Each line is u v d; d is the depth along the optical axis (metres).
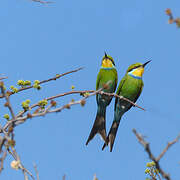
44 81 8.62
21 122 5.64
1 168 4.96
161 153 4.43
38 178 5.03
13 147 5.34
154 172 6.45
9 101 5.63
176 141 4.44
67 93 8.44
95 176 4.95
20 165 5.17
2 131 6.64
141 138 4.40
